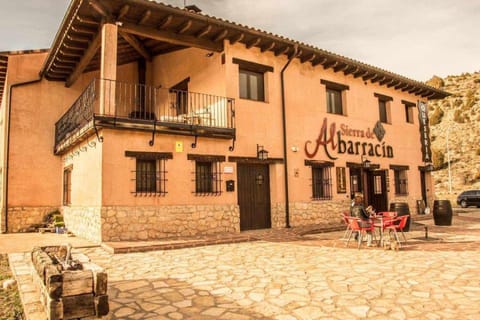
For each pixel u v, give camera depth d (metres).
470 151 44.09
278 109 11.70
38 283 4.19
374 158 14.74
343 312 3.78
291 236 9.54
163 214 8.95
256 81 11.57
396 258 6.52
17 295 4.75
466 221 14.09
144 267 6.01
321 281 5.00
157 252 7.38
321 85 13.15
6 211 11.55
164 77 13.01
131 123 8.54
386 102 16.12
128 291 4.65
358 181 14.19
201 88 11.34
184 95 12.09
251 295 4.42
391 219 7.94
